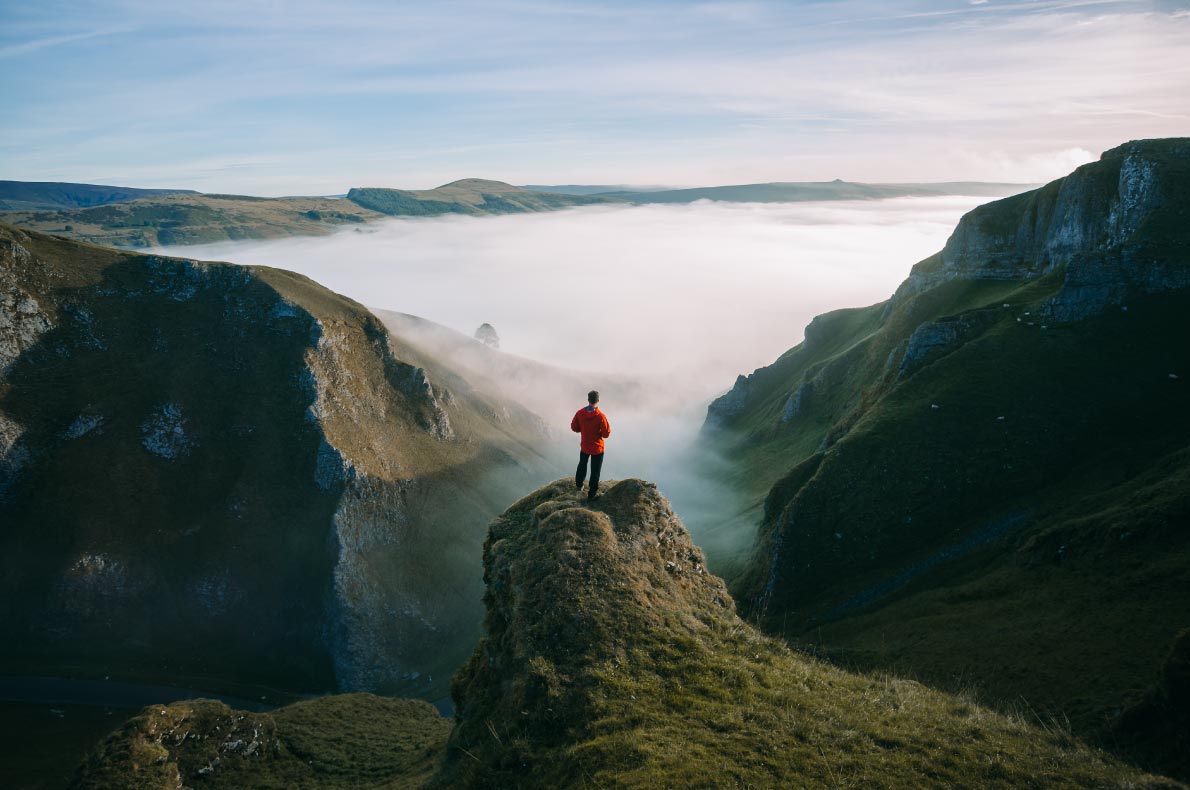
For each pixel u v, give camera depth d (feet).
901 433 261.24
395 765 123.44
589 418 75.77
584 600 61.77
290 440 400.47
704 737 46.09
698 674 54.85
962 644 161.48
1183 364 245.86
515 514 83.35
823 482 260.21
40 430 365.40
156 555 353.10
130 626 332.80
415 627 361.10
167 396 395.96
